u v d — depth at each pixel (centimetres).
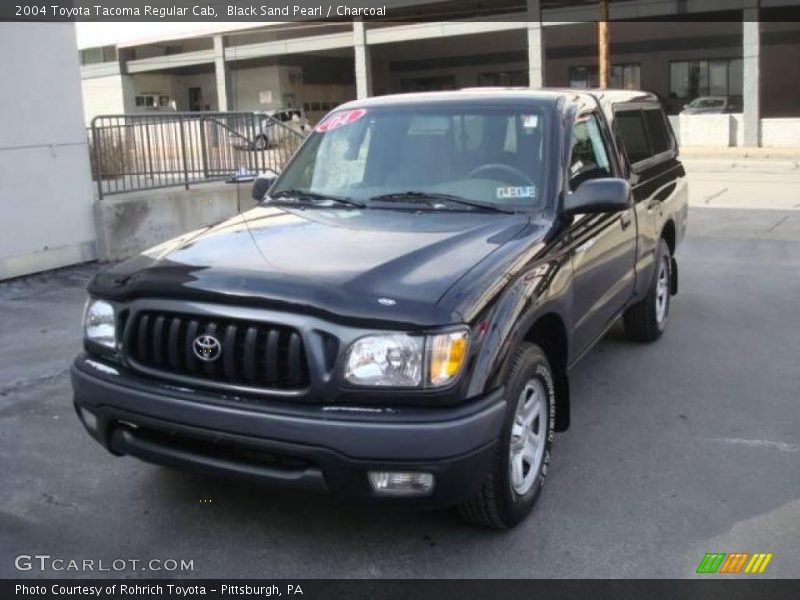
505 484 355
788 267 961
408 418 316
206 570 350
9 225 874
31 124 885
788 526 381
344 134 500
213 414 330
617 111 586
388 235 394
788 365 611
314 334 321
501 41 4556
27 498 409
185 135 1118
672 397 548
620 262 530
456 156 463
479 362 330
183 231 1062
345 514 394
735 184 1823
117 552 363
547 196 434
